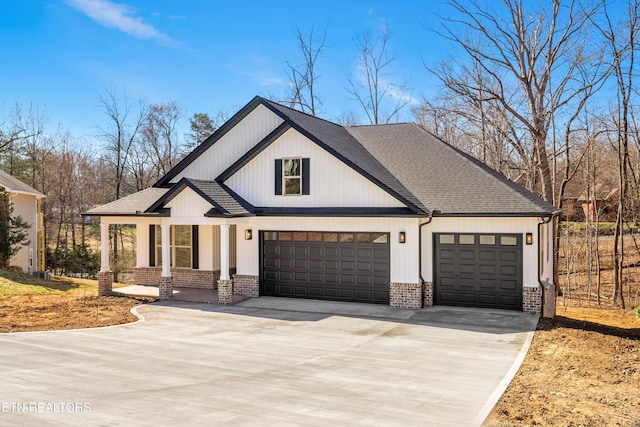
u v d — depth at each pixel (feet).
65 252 116.37
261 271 63.36
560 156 96.58
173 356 36.37
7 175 102.06
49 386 28.04
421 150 68.49
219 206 57.98
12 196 89.92
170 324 48.52
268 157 63.00
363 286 58.85
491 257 54.85
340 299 60.03
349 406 26.22
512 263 54.03
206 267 68.54
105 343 40.11
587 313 62.54
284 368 33.68
